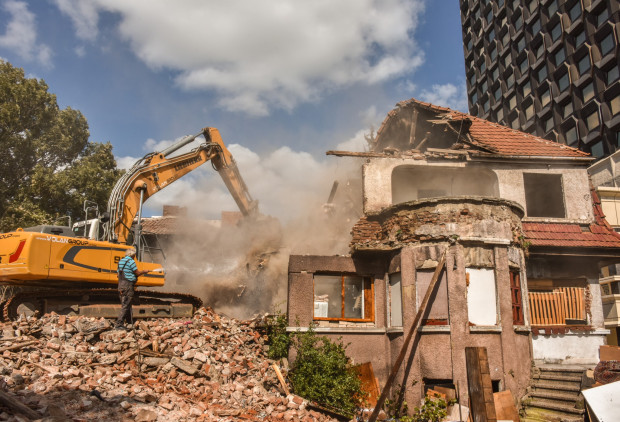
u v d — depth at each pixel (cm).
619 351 1350
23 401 824
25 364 984
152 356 1154
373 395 1410
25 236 1200
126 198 1508
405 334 1418
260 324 1546
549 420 1250
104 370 1043
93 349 1123
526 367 1416
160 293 1469
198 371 1151
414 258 1468
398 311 1492
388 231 1562
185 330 1314
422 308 1337
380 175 1769
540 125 5325
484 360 881
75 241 1275
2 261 1207
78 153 3181
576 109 4756
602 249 1684
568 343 1594
